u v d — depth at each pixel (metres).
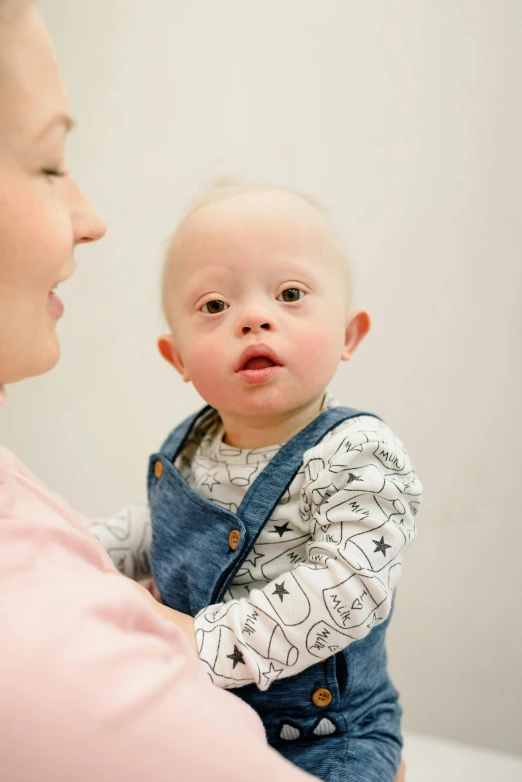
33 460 1.71
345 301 0.92
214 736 0.46
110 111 1.60
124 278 1.62
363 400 1.49
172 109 1.56
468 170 1.39
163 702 0.45
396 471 0.79
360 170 1.46
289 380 0.83
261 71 1.51
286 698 0.81
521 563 1.41
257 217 0.86
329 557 0.73
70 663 0.43
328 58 1.46
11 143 0.52
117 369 1.65
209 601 0.81
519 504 1.40
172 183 1.58
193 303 0.87
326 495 0.78
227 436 0.95
